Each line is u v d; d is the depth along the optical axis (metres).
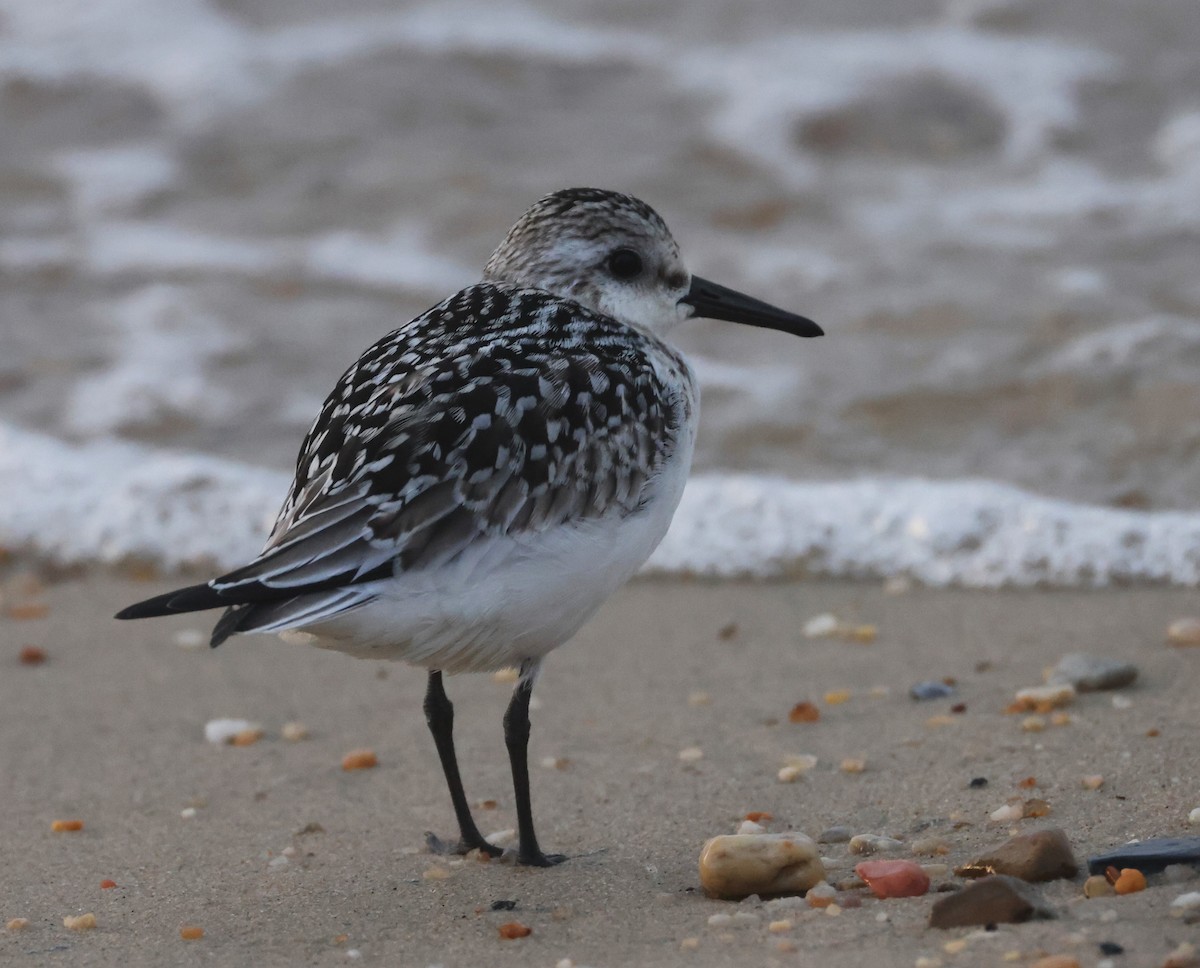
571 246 8.32
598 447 7.17
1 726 9.96
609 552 7.24
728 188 18.27
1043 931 6.03
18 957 6.75
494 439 6.93
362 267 17.22
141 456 14.04
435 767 9.11
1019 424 13.82
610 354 7.50
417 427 6.89
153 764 9.31
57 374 15.30
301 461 7.40
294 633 7.05
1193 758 8.09
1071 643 10.34
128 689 10.52
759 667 10.40
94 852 8.06
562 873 7.45
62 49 21.19
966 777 8.25
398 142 19.45
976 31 20.88
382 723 9.83
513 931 6.68
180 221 18.22
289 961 6.57
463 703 10.09
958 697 9.54
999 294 15.89
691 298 8.76
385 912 7.09
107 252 17.59
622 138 19.30
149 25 21.70
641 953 6.35
